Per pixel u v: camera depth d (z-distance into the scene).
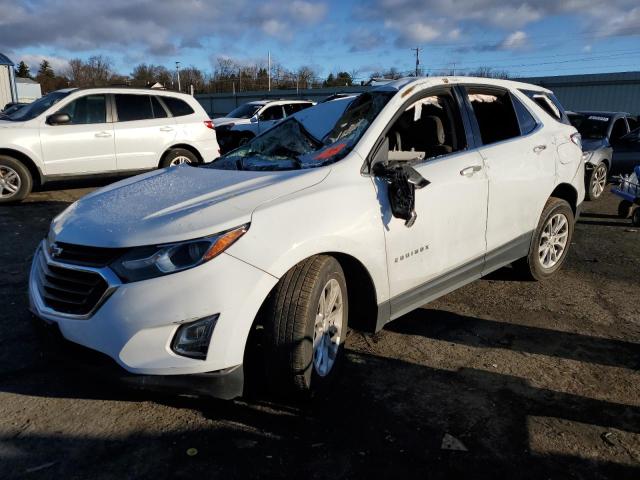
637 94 28.05
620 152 10.34
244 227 2.62
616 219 8.38
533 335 3.91
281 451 2.56
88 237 2.70
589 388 3.19
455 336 3.87
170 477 2.38
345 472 2.42
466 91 4.05
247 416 2.83
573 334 3.94
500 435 2.72
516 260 4.79
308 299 2.74
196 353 2.52
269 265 2.64
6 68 26.03
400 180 3.15
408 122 3.95
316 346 2.94
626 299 4.67
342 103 4.18
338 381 3.21
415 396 3.06
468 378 3.28
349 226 2.97
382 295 3.25
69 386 3.11
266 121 15.59
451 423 2.81
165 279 2.49
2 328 3.84
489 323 4.11
